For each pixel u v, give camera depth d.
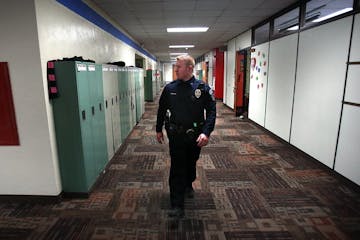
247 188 2.67
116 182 2.83
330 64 2.98
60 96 2.26
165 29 6.16
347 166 2.71
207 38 7.90
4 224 2.04
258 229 1.97
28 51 2.09
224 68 9.59
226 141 4.48
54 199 2.36
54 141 2.32
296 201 2.39
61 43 2.58
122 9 4.16
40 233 1.92
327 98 3.05
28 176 2.33
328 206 2.30
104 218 2.12
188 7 4.09
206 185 2.74
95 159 2.72
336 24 2.86
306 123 3.55
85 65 2.45
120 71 4.05
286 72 4.15
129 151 3.95
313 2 3.47
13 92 2.16
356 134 2.56
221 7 4.11
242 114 7.11
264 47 5.17
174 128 2.02
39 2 2.10
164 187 2.70
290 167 3.25
